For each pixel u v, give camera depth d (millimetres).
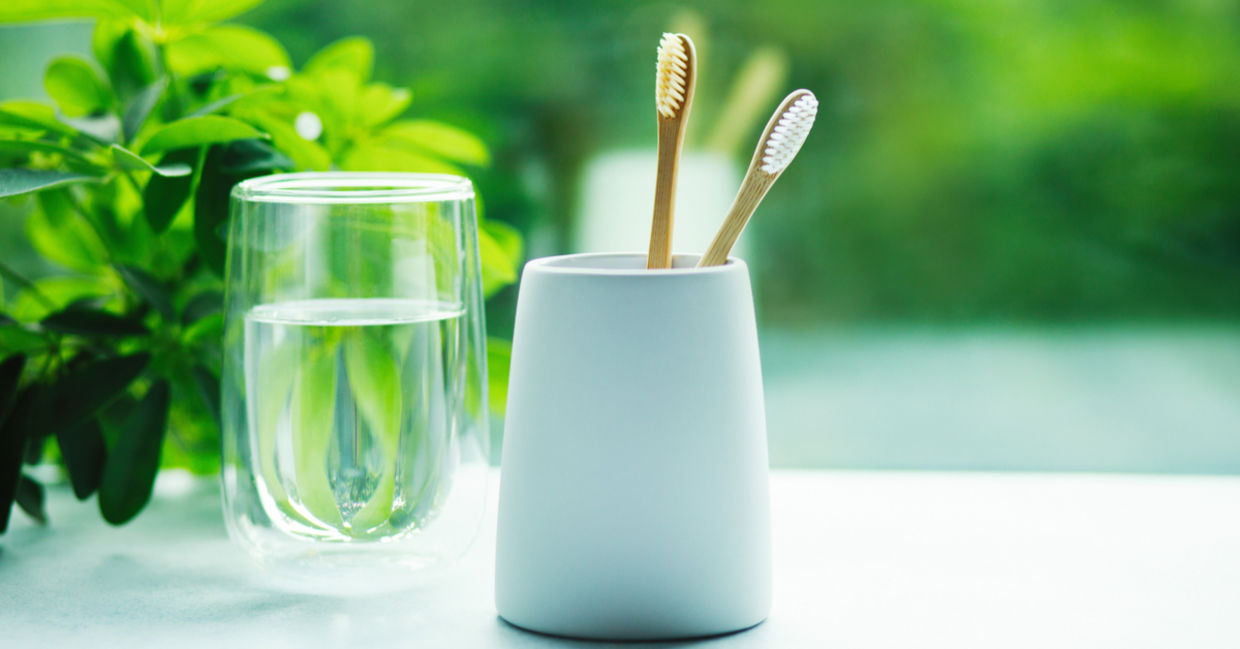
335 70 1011
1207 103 3270
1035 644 828
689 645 827
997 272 3330
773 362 3342
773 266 3352
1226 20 3232
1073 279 3348
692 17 2977
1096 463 3188
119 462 941
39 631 847
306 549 879
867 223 3330
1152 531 938
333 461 871
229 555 922
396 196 875
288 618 857
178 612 863
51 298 1040
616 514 819
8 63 2277
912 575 891
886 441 3170
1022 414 3238
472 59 2916
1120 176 3318
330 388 869
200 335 994
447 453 885
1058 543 924
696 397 818
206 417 1025
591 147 2979
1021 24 3230
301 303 873
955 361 3348
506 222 2975
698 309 817
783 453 3115
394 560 881
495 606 861
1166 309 3363
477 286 903
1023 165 3307
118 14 973
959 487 1011
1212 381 3320
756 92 3010
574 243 3000
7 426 935
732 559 828
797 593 873
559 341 819
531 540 830
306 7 2756
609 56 2957
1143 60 3262
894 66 3227
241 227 882
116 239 1021
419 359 875
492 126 2951
